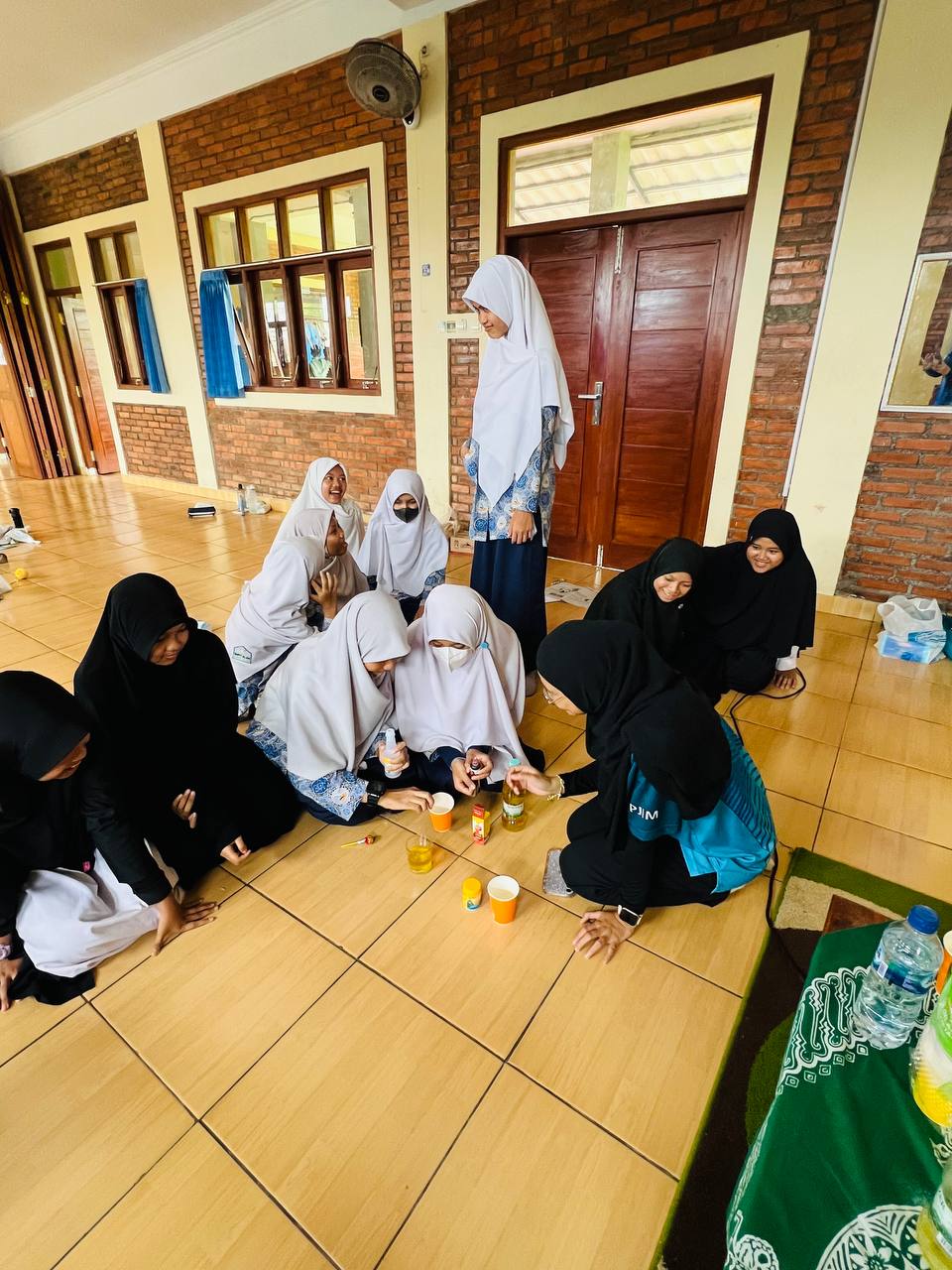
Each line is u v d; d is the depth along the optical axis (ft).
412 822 5.97
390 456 15.55
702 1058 3.92
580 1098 3.70
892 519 10.23
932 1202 1.98
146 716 4.86
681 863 4.62
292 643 7.16
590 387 12.36
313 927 4.83
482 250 12.55
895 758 7.06
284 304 16.16
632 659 3.90
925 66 8.31
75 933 4.16
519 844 5.65
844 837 5.82
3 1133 3.51
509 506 7.69
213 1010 4.20
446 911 4.96
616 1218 3.17
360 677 5.43
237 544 14.99
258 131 14.74
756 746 7.27
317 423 16.51
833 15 8.68
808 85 9.07
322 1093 3.71
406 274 13.71
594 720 4.08
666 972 4.46
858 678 8.91
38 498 19.89
